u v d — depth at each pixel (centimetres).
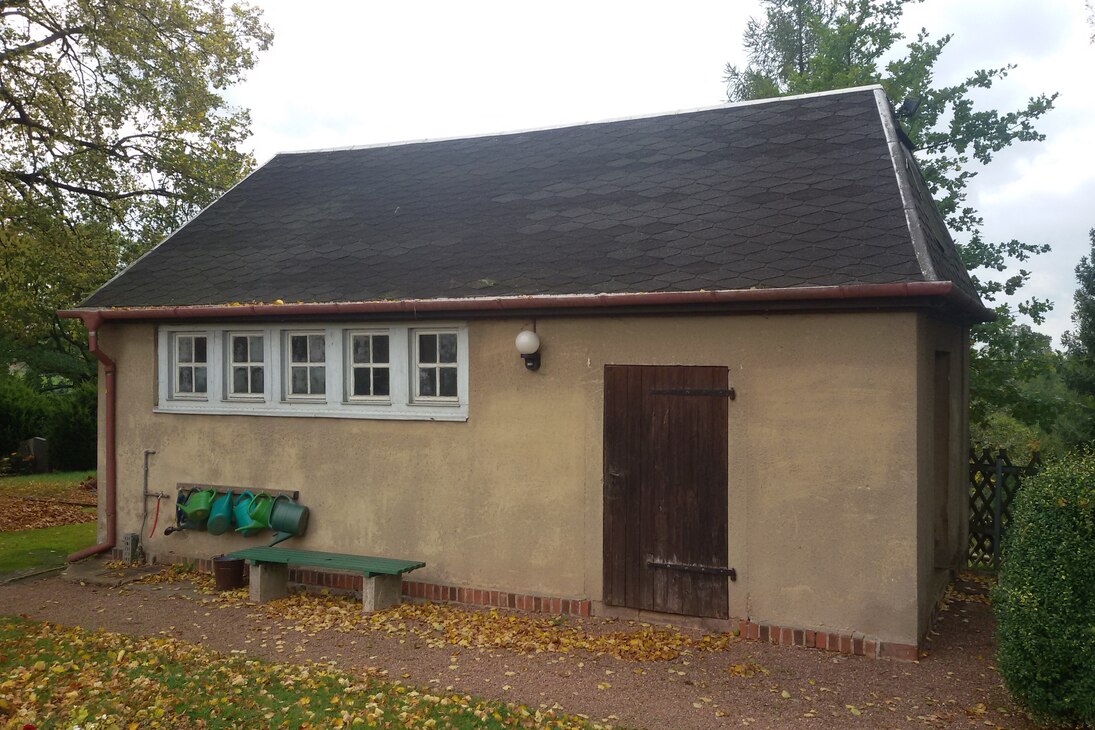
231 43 1730
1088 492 472
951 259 845
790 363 652
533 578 750
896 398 618
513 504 759
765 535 661
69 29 1520
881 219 678
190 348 934
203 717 504
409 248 878
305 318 833
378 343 832
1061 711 475
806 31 2564
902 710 521
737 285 645
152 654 625
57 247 1708
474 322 775
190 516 895
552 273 745
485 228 873
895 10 1691
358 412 827
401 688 555
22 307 1905
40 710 511
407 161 1105
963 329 923
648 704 532
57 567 962
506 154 1037
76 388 2531
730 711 520
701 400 685
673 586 694
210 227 1061
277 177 1162
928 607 675
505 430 762
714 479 680
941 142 1533
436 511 793
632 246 752
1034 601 475
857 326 630
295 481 863
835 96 906
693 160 878
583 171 932
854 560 630
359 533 830
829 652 633
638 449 708
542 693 551
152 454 941
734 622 671
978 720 505
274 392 874
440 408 796
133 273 992
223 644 663
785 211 732
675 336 693
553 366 741
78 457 2180
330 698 536
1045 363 1413
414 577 802
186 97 1694
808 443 646
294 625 716
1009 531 549
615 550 717
